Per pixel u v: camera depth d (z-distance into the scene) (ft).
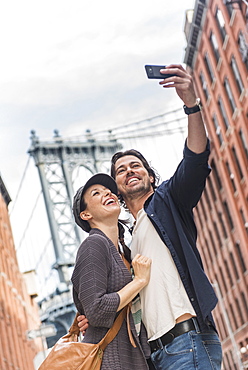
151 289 8.69
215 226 132.77
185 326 8.44
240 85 96.32
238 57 92.22
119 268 8.64
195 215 147.84
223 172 114.62
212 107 114.21
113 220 9.14
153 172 10.49
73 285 8.63
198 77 119.96
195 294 8.57
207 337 8.43
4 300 117.80
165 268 8.77
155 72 8.57
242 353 127.13
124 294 8.29
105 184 9.37
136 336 8.41
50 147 192.54
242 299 122.11
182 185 8.92
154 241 9.02
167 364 8.45
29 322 158.40
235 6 86.43
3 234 141.69
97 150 195.11
